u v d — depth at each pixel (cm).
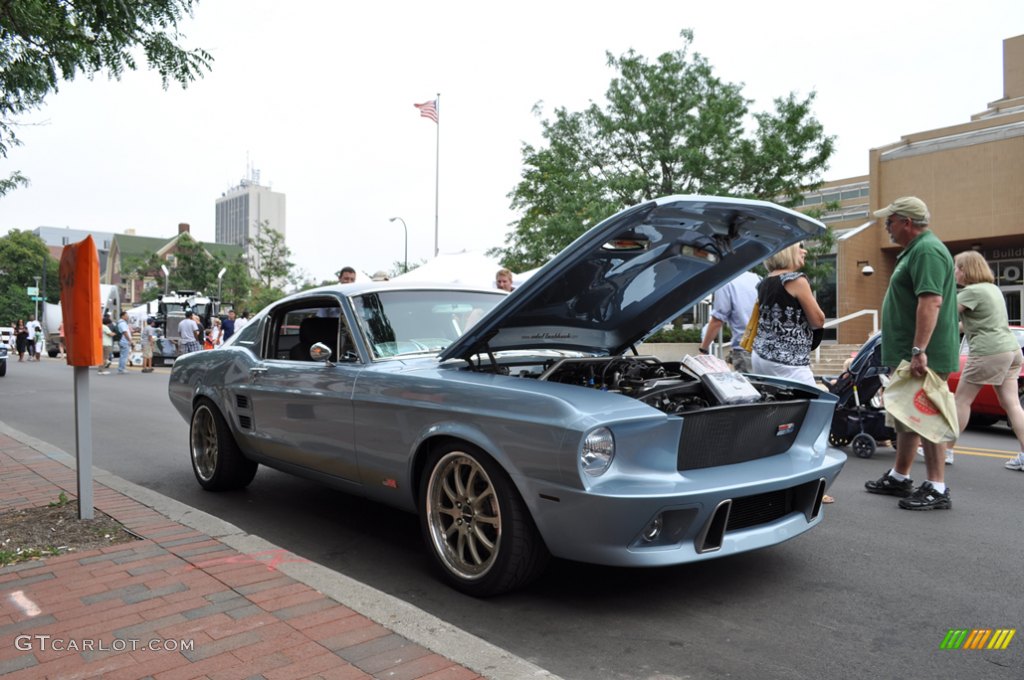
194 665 253
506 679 243
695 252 398
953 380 930
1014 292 1928
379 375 396
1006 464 659
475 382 348
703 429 332
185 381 600
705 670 276
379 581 376
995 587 360
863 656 287
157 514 445
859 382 705
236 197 15912
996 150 1856
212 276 6388
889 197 2056
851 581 369
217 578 333
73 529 413
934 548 421
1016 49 2469
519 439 318
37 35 573
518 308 360
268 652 262
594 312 410
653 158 2112
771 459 360
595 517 298
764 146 1989
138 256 8244
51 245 13138
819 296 2283
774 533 340
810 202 2477
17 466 609
